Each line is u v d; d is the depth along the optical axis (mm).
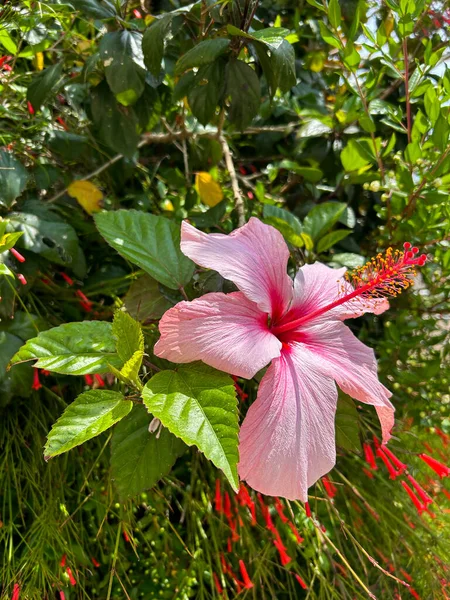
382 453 321
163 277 270
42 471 335
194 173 440
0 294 306
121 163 410
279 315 260
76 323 242
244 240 254
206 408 207
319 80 496
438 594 348
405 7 316
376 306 276
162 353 217
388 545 355
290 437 221
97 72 371
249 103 334
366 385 253
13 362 227
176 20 344
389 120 424
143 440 251
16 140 368
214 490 352
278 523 351
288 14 483
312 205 422
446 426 424
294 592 336
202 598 319
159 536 351
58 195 376
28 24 343
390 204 377
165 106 422
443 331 410
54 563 321
